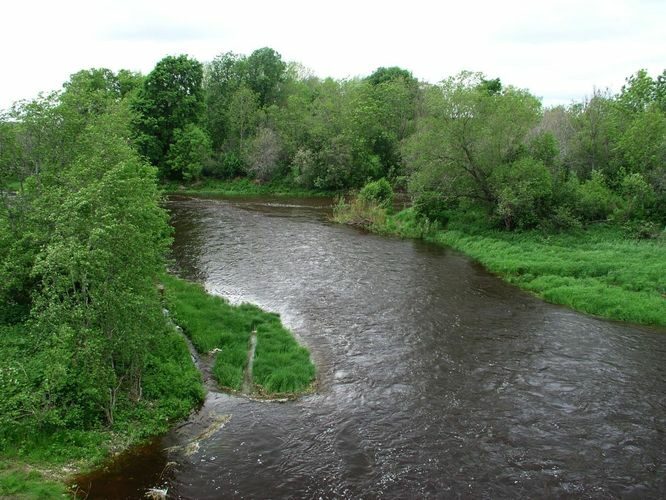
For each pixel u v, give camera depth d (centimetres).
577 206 3997
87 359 1409
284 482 1293
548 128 5297
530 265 3164
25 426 1373
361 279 3059
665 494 1277
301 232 4372
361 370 1919
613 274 2944
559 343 2184
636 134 4150
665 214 3809
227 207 5709
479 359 2019
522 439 1495
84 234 1530
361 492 1262
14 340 1695
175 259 3412
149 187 2231
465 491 1273
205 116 8025
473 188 4353
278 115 7800
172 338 1964
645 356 2066
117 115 2623
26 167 2170
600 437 1511
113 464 1339
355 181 7106
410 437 1495
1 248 1934
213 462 1366
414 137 5556
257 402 1691
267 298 2711
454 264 3453
